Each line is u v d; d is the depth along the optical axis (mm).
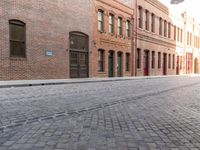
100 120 5867
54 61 19953
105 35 25578
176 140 4387
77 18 22156
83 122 5633
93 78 22750
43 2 18766
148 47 34062
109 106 7906
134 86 16094
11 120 5734
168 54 40781
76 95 10586
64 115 6359
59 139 4340
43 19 18828
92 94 11070
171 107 7957
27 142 4164
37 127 5141
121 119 6027
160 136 4617
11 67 16688
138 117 6301
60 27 20406
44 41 19000
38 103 8234
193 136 4648
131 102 8891
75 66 22250
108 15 25938
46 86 14539
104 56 25562
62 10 20531
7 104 7938
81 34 22750
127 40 29359
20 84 13883
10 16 16516
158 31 36875
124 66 28891
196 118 6285
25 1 17422
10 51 16719
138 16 31484
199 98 10352
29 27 17812
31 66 18047
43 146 3967
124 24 28672
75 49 22141
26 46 17656
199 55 57781
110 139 4383
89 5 23469
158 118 6223
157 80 24297
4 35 16203
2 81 15594
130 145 4082
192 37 52156
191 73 52469
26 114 6410
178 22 44562
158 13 36688
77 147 3939
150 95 11164
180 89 14578
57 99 9250
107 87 14891
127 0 31125
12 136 4500
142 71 32812
